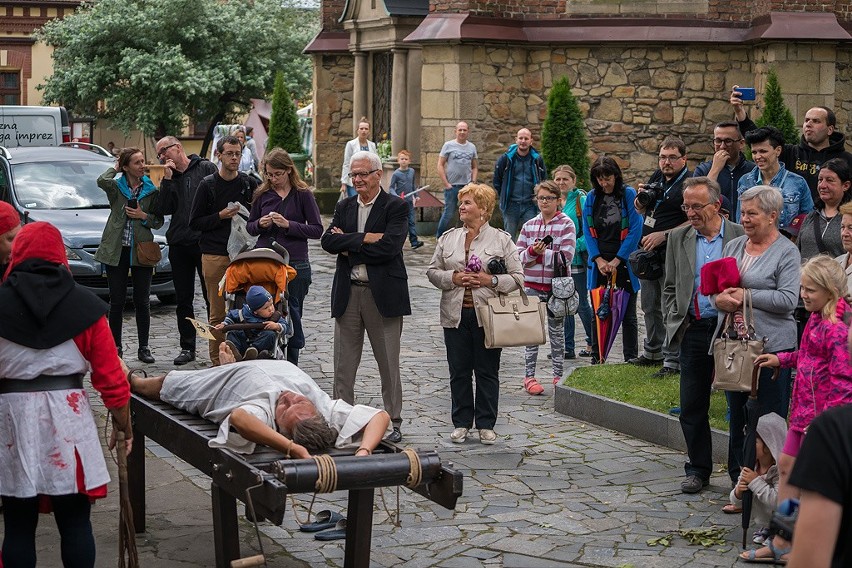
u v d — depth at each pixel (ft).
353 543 16.46
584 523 20.45
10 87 125.80
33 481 15.06
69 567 15.72
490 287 25.58
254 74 114.42
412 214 60.18
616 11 61.21
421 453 16.11
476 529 20.17
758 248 20.89
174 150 33.86
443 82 62.03
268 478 14.73
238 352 23.18
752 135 26.53
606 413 27.37
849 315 17.67
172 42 113.19
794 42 57.26
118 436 16.55
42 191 45.60
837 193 23.94
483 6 61.57
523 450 25.45
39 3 124.26
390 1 70.13
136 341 38.22
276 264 26.27
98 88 112.57
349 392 26.61
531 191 48.47
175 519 20.80
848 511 9.13
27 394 15.16
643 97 61.31
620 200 32.50
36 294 15.17
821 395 17.60
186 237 33.65
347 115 81.51
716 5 60.49
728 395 21.47
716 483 22.93
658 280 30.81
